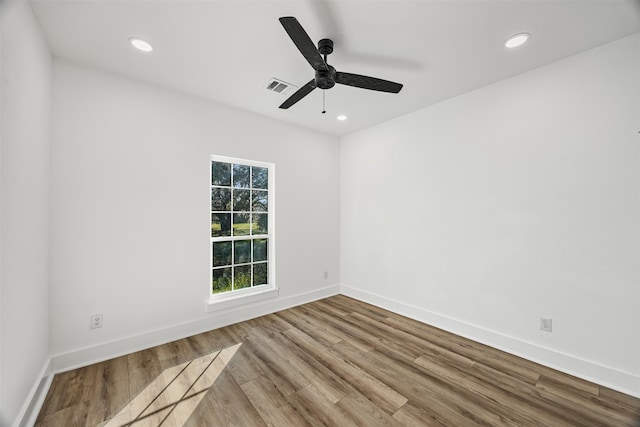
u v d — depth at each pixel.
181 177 2.72
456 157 2.84
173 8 1.62
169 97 2.66
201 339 2.68
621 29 1.80
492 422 1.61
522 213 2.38
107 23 1.75
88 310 2.22
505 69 2.31
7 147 1.31
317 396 1.84
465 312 2.76
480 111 2.65
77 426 1.57
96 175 2.26
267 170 3.56
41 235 1.85
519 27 1.79
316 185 3.96
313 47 1.58
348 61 2.20
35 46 1.69
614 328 1.93
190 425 1.59
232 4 1.59
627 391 1.86
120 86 2.39
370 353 2.42
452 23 1.76
